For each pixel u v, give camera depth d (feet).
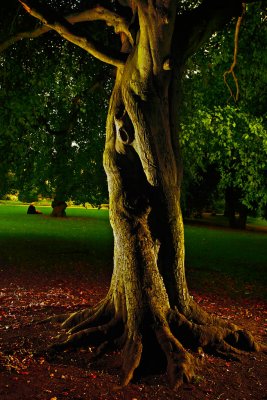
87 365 18.40
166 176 19.26
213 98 42.04
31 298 31.40
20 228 87.97
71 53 38.37
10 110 37.88
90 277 42.11
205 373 18.33
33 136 41.29
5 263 47.62
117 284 20.68
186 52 19.74
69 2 33.45
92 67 40.52
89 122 44.29
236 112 37.06
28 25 33.78
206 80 39.32
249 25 35.42
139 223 19.72
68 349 19.45
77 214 138.72
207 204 120.37
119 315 20.34
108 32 36.09
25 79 38.34
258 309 31.83
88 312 22.04
